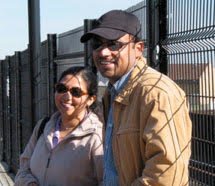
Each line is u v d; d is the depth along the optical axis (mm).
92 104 3842
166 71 4188
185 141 2602
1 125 12844
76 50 6477
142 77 2715
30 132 8492
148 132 2539
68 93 3727
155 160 2500
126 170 2725
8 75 11750
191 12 3803
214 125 3539
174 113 2555
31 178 3861
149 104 2570
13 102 10961
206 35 3586
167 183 2486
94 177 3703
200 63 3693
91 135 3703
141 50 2969
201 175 3719
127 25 2896
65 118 3764
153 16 4387
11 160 11102
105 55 2895
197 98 3750
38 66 7363
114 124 2801
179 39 3977
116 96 2809
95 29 2875
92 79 3822
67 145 3744
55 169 3742
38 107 7590
